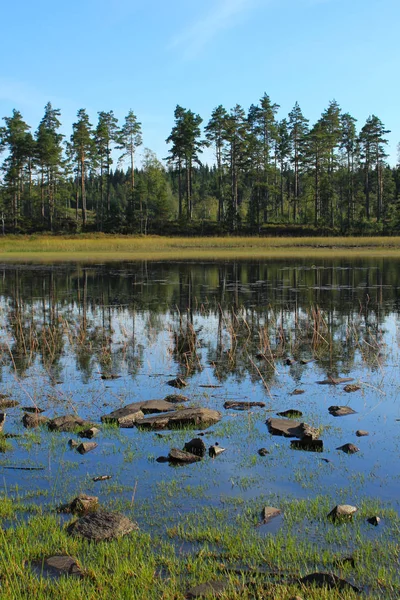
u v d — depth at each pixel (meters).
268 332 13.35
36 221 76.56
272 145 82.31
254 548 4.20
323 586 3.68
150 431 6.91
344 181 79.12
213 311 16.58
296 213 86.81
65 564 4.00
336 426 7.02
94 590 3.69
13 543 4.29
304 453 6.16
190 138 72.56
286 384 9.02
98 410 7.77
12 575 3.86
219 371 9.88
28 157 75.88
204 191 117.44
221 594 3.61
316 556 4.11
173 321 14.98
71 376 9.61
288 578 3.85
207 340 12.54
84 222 74.44
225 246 54.25
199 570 3.94
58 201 79.38
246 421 7.23
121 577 3.81
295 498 5.10
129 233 71.56
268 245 54.59
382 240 54.88
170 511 4.87
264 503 5.01
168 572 3.93
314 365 10.26
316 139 70.31
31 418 7.20
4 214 78.12
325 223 73.25
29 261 40.53
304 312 16.20
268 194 81.69
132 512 4.86
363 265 34.94
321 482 5.43
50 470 5.77
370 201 86.88
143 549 4.23
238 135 72.69
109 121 78.62
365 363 10.31
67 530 4.50
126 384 9.09
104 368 10.13
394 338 12.42
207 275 28.77
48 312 16.61
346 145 79.19
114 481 5.49
